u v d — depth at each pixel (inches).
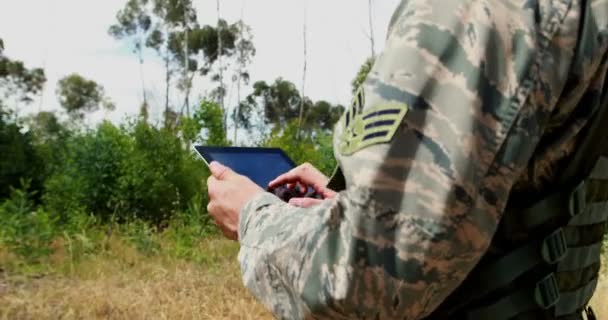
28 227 305.6
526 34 36.1
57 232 352.2
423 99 34.8
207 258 313.0
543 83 35.7
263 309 209.9
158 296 229.5
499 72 35.3
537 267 39.7
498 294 39.4
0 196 527.5
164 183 446.3
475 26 35.7
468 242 34.3
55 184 430.3
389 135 34.4
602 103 40.0
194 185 468.8
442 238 33.6
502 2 36.8
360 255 34.4
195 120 493.4
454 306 39.9
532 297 39.3
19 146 533.6
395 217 34.0
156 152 457.7
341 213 35.8
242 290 238.1
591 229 43.6
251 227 41.7
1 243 307.9
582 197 40.0
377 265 34.3
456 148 33.9
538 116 35.6
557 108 37.7
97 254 320.8
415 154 34.3
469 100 34.4
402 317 35.4
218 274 270.5
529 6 37.2
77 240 333.1
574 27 37.5
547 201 39.2
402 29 36.7
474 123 34.2
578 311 43.9
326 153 480.7
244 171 57.2
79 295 228.5
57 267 290.4
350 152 35.6
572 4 37.9
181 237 348.8
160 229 437.4
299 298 36.7
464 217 33.9
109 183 431.5
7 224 311.9
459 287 39.8
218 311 212.2
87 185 424.2
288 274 37.4
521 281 39.6
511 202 39.3
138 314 206.8
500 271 39.0
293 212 40.3
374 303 34.8
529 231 39.3
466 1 36.5
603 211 44.8
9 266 290.7
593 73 38.3
